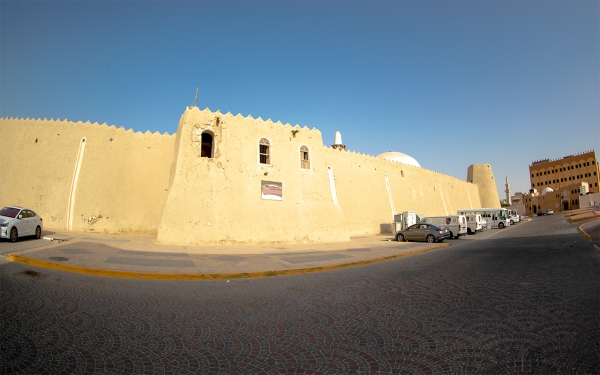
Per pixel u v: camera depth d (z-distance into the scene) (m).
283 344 4.97
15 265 10.03
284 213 22.19
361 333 5.41
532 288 8.16
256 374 4.02
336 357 4.51
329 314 6.47
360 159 35.72
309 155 24.84
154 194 23.30
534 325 5.58
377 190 36.72
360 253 17.06
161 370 4.08
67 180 21.81
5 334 4.97
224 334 5.37
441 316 6.20
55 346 4.66
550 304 6.73
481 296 7.58
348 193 32.59
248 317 6.28
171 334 5.30
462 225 30.36
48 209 21.34
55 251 12.41
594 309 6.30
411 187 43.44
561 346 4.70
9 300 6.61
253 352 4.67
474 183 70.31
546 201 95.06
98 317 5.96
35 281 8.30
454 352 4.61
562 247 16.88
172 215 18.45
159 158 23.95
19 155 22.08
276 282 9.91
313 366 4.24
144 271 10.32
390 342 5.01
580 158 93.19
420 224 25.00
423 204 44.91
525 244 19.92
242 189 21.05
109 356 4.43
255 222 20.72
